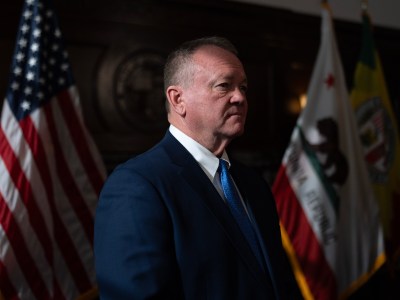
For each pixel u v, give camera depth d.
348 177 3.67
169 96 1.51
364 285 4.37
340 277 3.57
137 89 3.65
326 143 3.61
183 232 1.26
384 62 4.87
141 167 1.34
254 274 1.31
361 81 4.07
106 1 3.53
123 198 1.27
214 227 1.31
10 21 3.22
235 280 1.28
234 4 3.99
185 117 1.48
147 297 1.15
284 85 4.30
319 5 4.46
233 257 1.30
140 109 3.66
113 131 3.56
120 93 3.59
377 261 3.68
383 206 3.99
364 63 4.11
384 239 4.02
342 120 3.72
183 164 1.41
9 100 2.79
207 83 1.43
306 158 3.60
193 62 1.45
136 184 1.29
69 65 2.99
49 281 2.71
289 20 4.29
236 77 1.44
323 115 3.66
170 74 1.51
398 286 4.48
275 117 4.23
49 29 2.99
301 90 4.38
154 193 1.28
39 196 2.72
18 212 2.66
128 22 3.61
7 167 2.70
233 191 1.46
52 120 2.87
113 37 3.57
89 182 2.95
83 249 2.90
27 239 2.66
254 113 4.16
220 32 4.00
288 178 3.55
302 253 3.47
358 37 4.68
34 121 2.78
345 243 3.62
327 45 3.79
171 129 1.52
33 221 2.68
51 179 2.80
